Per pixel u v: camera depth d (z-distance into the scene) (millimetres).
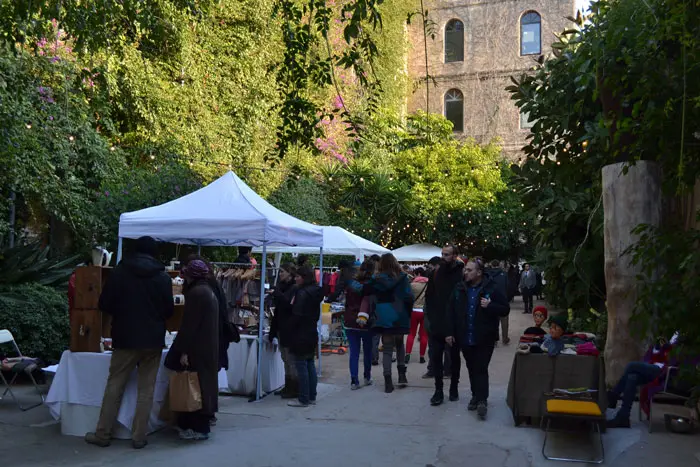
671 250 5336
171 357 6020
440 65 36969
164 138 15555
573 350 6703
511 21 36250
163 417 6344
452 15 36938
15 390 8227
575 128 9398
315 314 7711
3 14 7734
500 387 8898
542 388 6582
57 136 12047
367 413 7277
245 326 9156
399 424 6809
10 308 8656
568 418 5609
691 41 5145
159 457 5570
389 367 8492
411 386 8922
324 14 7477
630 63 5828
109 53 12281
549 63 9344
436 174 27531
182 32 15617
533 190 10148
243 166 18391
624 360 7359
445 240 28250
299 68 7621
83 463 5371
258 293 9438
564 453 5781
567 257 9547
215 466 5352
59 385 6223
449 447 5961
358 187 24953
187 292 6070
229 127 18000
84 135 13070
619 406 7402
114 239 12578
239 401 7875
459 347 7742
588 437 6254
